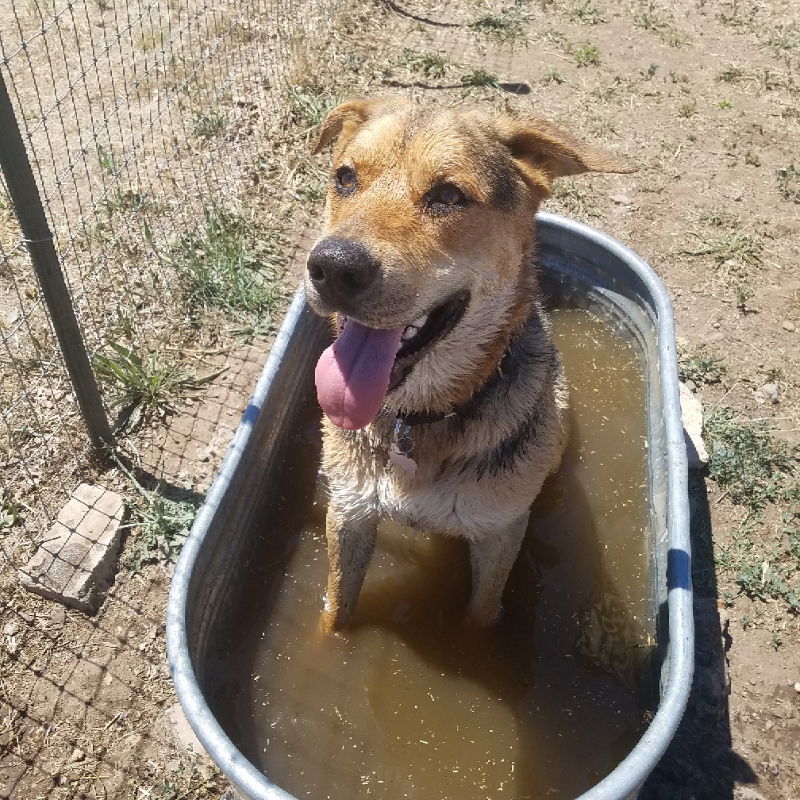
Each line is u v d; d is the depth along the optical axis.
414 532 1.24
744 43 2.51
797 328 1.61
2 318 1.46
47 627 1.09
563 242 1.47
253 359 1.48
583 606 1.15
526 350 1.00
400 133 0.86
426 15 2.53
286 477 1.26
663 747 0.77
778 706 1.08
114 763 0.99
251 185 1.81
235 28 2.28
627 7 2.66
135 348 1.46
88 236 1.62
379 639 1.10
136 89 2.03
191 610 0.91
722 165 2.01
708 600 1.19
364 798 0.96
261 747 0.99
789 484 1.34
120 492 1.25
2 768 0.97
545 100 2.21
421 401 0.93
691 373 1.51
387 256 0.79
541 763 0.99
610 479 1.29
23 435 1.29
